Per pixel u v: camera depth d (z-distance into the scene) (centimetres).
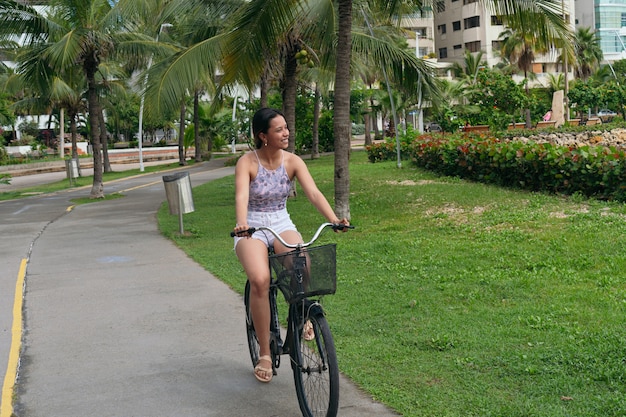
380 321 621
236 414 447
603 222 1016
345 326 609
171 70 1466
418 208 1345
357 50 1445
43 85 2309
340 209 1230
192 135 5300
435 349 536
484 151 1598
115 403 473
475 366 492
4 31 2073
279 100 4147
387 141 2838
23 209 2016
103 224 1495
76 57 2145
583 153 1252
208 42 1477
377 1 1455
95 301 768
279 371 525
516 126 4328
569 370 472
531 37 1268
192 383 505
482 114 3681
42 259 1066
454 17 7362
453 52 7475
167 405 466
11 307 761
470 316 620
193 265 953
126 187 2744
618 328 552
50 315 717
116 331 646
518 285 719
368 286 759
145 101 1480
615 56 9144
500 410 414
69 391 499
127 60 2414
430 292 715
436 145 1958
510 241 957
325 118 4422
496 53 6575
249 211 461
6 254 1141
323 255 399
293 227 461
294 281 409
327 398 405
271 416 442
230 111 5384
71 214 1761
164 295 780
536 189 1403
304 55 1688
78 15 2083
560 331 557
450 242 988
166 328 648
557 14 1198
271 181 453
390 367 501
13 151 6081
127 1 1805
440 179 1784
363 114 4550
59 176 4222
